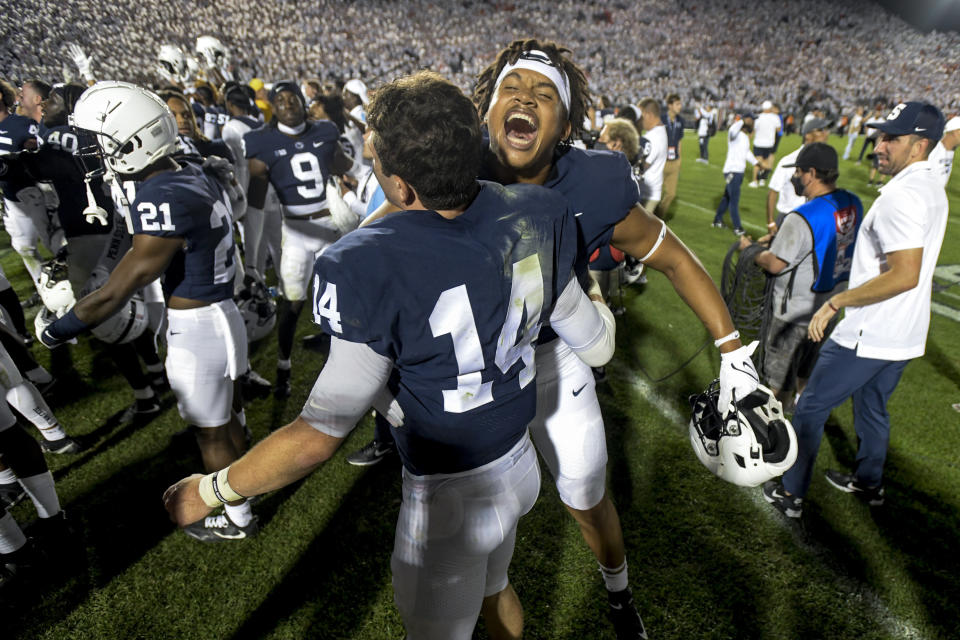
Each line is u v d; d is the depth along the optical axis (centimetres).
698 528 234
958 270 568
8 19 1955
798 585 210
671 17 3347
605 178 138
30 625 192
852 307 220
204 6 2445
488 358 106
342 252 93
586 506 168
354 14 2816
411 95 92
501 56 138
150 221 176
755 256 277
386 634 191
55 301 247
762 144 964
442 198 97
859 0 3697
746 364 150
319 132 322
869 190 934
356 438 289
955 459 279
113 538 226
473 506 119
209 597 203
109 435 285
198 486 113
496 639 157
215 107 605
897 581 212
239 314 213
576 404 161
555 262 111
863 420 239
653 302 455
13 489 240
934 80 3108
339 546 224
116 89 175
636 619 185
